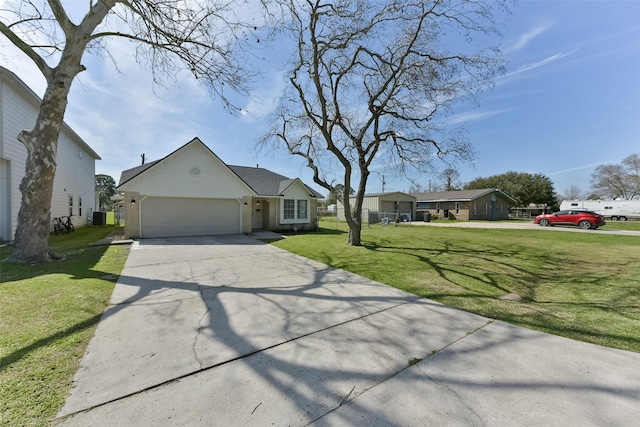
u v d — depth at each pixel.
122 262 6.94
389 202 28.19
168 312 3.74
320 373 2.35
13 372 2.25
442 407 1.93
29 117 10.18
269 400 2.00
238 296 4.50
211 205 13.41
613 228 18.84
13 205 9.12
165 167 12.09
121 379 2.22
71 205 15.36
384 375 2.34
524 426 1.75
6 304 3.74
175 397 2.01
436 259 7.95
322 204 43.31
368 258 8.04
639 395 2.07
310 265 7.06
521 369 2.44
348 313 3.84
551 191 39.53
